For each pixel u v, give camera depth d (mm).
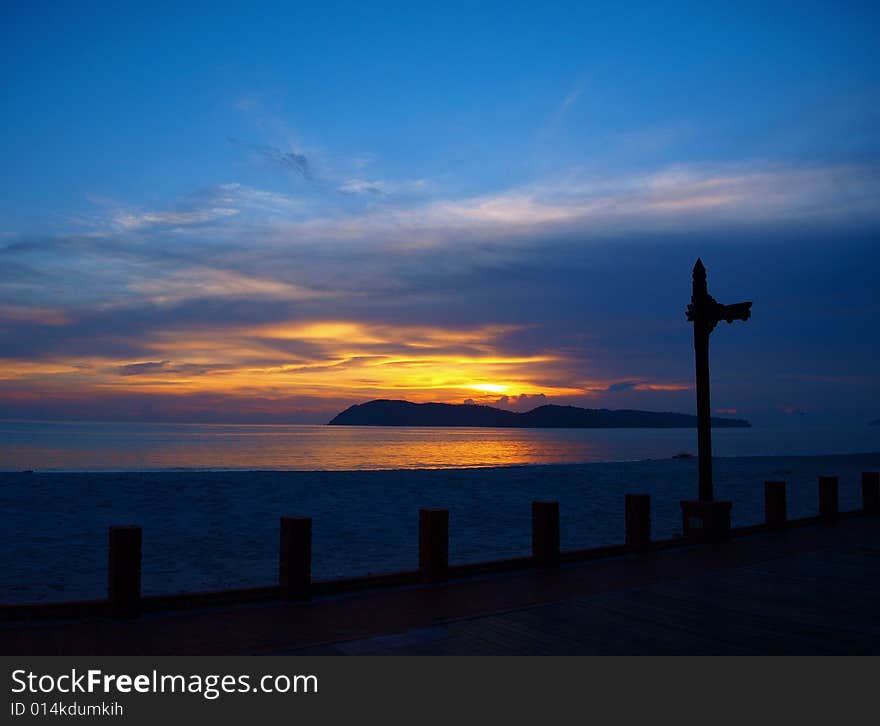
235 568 12695
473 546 15086
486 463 65500
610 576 8859
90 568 12477
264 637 6109
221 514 19891
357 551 14445
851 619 6879
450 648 5914
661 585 8328
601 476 35219
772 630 6500
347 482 29422
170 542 15383
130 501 21766
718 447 119375
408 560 13469
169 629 6273
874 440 171750
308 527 7461
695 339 12312
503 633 6336
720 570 9266
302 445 121000
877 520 14633
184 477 29219
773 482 12961
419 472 35344
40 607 6387
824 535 12508
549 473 36469
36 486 24406
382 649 5855
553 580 8602
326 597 7543
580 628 6520
